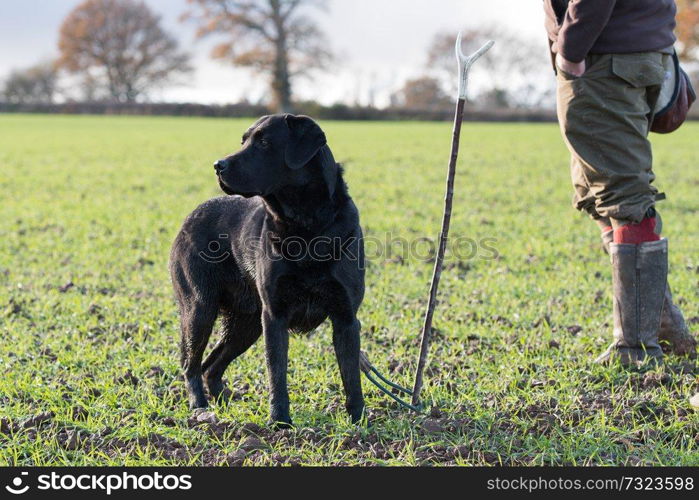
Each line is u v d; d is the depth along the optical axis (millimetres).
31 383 6141
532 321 7895
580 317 7980
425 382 6145
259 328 6211
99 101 117250
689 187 19688
